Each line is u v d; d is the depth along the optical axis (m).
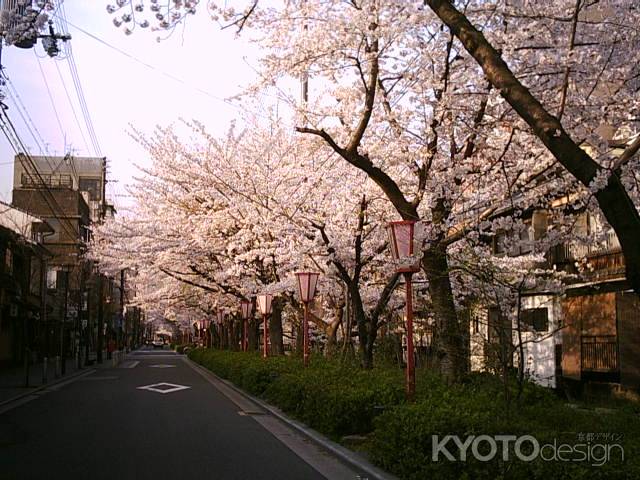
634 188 12.25
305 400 13.47
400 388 11.54
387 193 12.41
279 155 18.75
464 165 12.70
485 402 9.45
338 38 12.08
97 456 10.19
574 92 11.95
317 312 29.84
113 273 31.25
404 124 13.27
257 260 23.11
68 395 21.17
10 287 34.72
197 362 43.50
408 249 10.73
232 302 32.75
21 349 40.22
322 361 18.00
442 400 9.53
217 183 20.45
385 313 18.67
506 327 9.81
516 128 12.25
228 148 21.00
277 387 16.42
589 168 6.80
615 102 11.83
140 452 10.57
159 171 23.11
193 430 13.13
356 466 9.23
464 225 12.95
